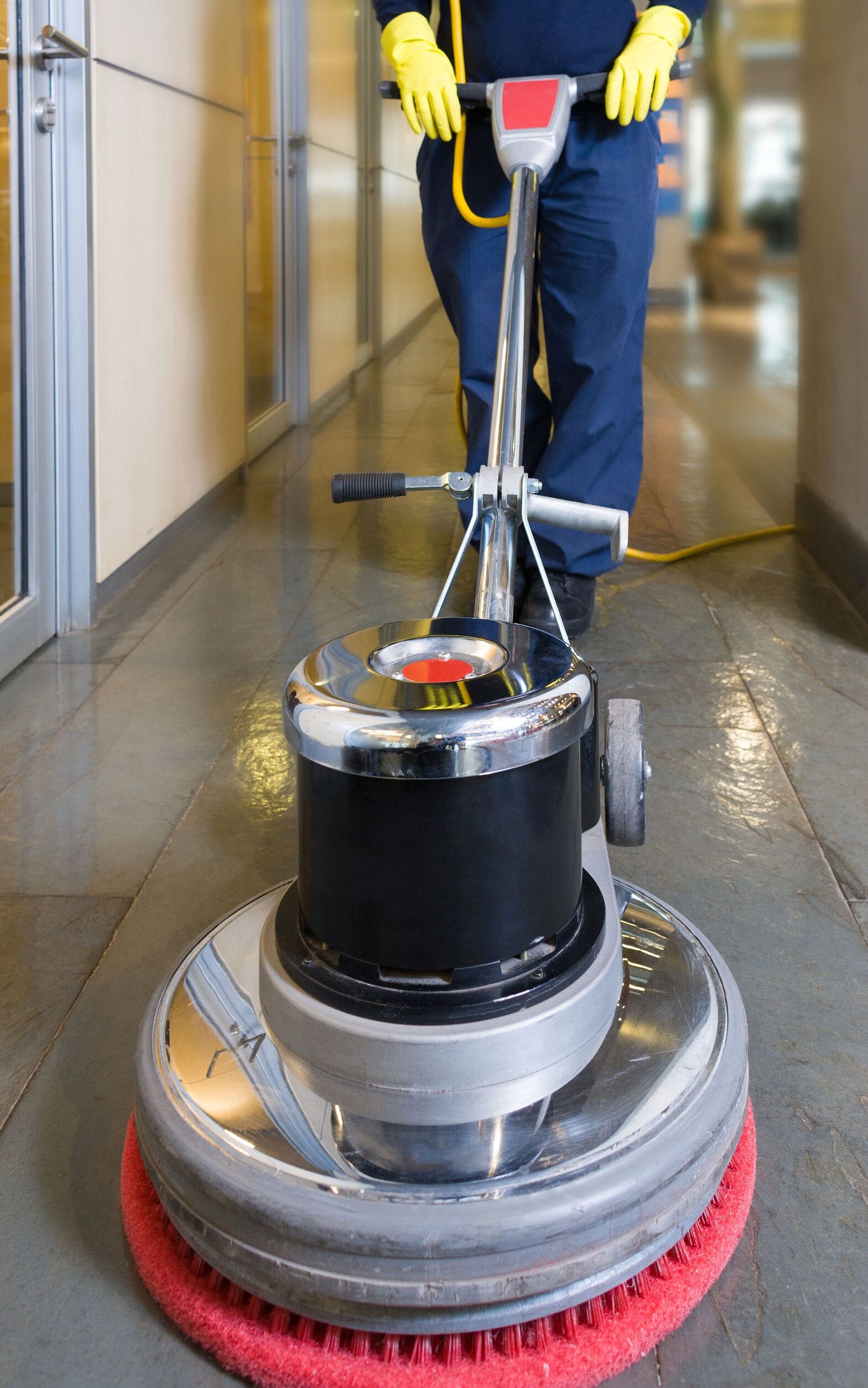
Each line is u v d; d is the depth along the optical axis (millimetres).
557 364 2117
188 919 1305
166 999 905
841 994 1160
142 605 2424
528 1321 723
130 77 2418
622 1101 779
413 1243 689
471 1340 735
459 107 1562
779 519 3023
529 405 2246
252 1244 725
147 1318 816
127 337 2473
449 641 848
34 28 2025
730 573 2561
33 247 2064
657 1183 732
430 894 760
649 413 4594
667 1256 795
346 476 1025
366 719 738
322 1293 711
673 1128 762
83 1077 1057
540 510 1011
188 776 1661
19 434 2078
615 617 2287
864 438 2229
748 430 4238
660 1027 855
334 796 768
